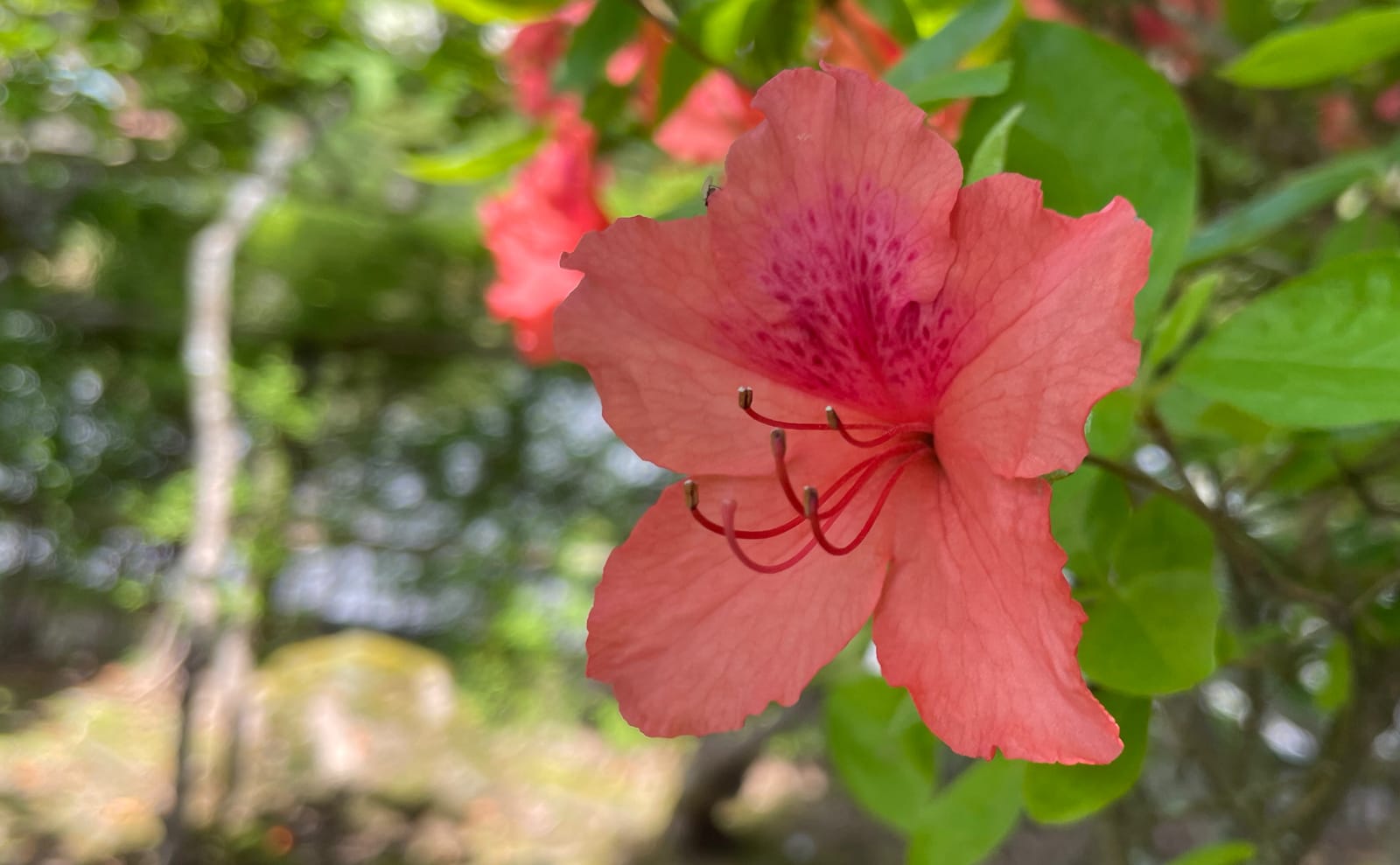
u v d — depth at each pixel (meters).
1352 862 0.25
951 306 0.08
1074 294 0.07
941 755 0.15
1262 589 0.14
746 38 0.13
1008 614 0.08
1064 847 0.35
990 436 0.08
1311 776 0.14
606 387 0.09
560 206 0.18
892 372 0.09
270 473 0.61
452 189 0.56
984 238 0.08
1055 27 0.10
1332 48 0.11
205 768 0.58
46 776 0.59
